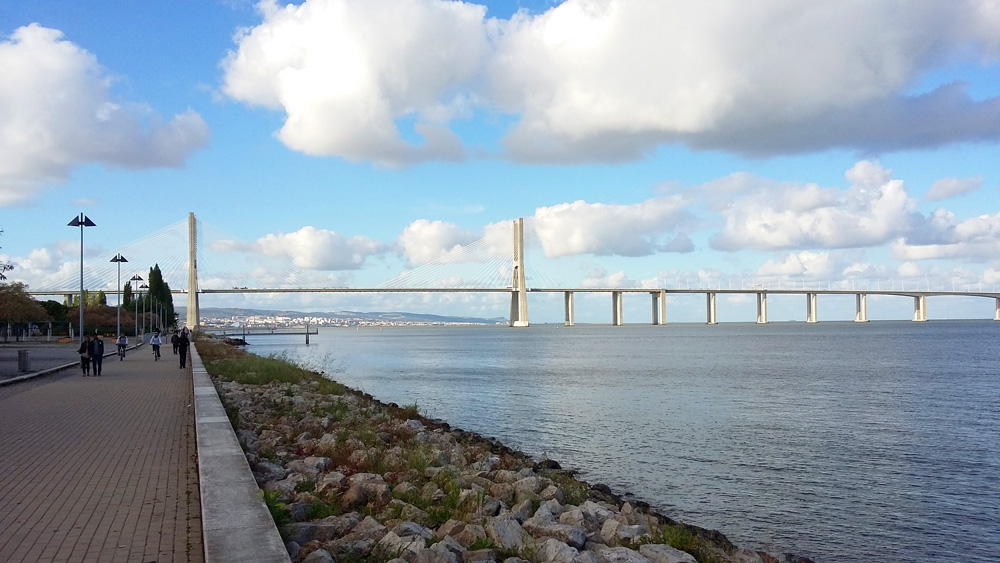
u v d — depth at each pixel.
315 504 9.37
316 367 63.31
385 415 22.69
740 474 21.25
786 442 26.52
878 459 23.36
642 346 120.19
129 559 6.60
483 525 8.95
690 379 54.16
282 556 5.95
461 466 15.45
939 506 18.02
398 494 10.63
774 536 15.70
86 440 13.55
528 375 59.19
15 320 77.38
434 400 40.66
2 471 10.55
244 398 23.25
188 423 16.08
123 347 45.94
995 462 23.00
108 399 21.64
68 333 93.88
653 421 31.94
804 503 18.23
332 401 25.25
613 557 8.32
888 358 79.69
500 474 13.96
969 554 14.80
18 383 27.95
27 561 6.54
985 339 134.12
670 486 19.83
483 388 47.81
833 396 42.03
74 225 48.62
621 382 51.84
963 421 31.94
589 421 31.95
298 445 14.73
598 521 10.77
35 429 15.09
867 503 18.23
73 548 6.91
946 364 69.31
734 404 38.22
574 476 19.94
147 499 8.85
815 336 161.38
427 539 8.13
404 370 66.44
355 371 65.25
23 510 8.31
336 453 13.74
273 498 8.29
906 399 40.38
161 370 35.91
